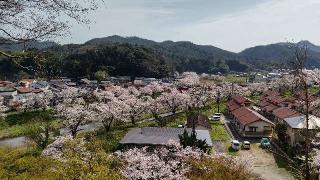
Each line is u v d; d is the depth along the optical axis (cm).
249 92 11738
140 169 2036
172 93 7894
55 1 695
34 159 2500
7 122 7212
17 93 10081
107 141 4475
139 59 16150
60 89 11056
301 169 2220
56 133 5169
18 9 678
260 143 4997
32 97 8606
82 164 1620
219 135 5641
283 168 3741
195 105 8738
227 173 2223
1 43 704
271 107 7094
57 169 1884
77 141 1916
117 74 15662
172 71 18825
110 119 6084
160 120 6738
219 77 16938
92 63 15225
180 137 3391
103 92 9231
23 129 6431
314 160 2642
